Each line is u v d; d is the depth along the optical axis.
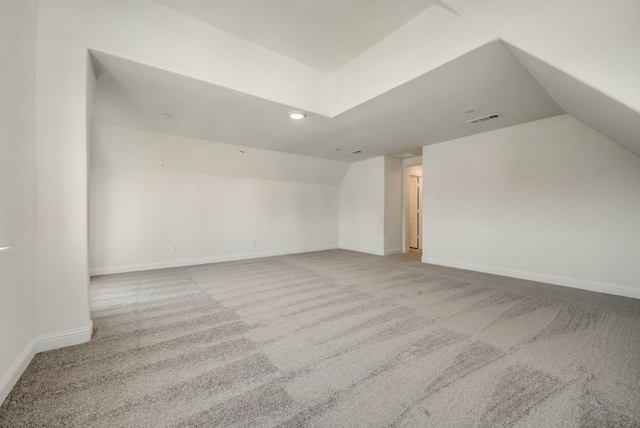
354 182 6.64
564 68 1.71
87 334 1.97
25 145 1.64
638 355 1.79
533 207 3.73
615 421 1.23
